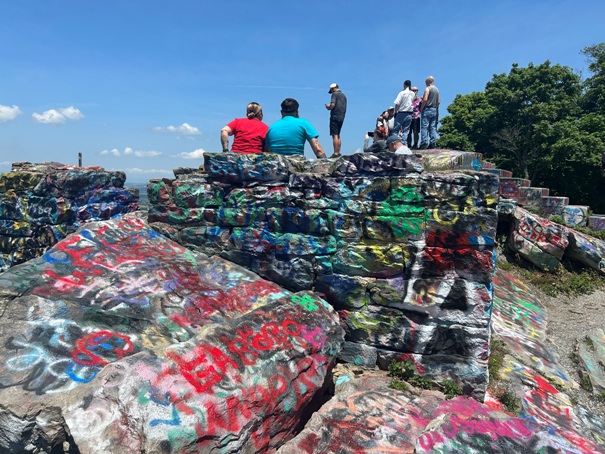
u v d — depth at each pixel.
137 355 2.92
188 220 5.18
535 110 18.78
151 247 4.89
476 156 6.41
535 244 8.20
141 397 2.63
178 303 4.00
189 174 5.27
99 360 3.15
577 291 7.70
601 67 20.03
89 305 3.62
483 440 3.10
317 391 3.61
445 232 4.23
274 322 3.73
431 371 4.32
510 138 19.25
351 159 4.54
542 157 18.69
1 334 3.20
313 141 5.42
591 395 5.08
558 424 4.28
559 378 5.24
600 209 18.28
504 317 6.57
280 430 3.21
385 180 4.40
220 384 2.94
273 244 4.81
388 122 8.85
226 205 5.03
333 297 4.63
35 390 2.80
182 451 2.53
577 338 6.32
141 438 2.49
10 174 8.29
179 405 2.68
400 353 4.43
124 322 3.58
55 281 3.78
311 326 3.91
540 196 10.35
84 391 2.68
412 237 4.34
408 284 4.38
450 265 4.25
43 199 8.16
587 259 8.04
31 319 3.36
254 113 5.67
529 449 3.06
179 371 2.89
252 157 4.86
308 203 4.66
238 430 2.82
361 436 3.22
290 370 3.40
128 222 5.16
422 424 3.48
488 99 20.55
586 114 19.36
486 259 4.14
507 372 4.94
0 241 8.34
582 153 17.22
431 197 4.26
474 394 4.22
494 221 4.10
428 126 8.43
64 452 2.67
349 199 4.54
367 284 4.50
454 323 4.26
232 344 3.30
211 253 5.10
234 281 4.70
